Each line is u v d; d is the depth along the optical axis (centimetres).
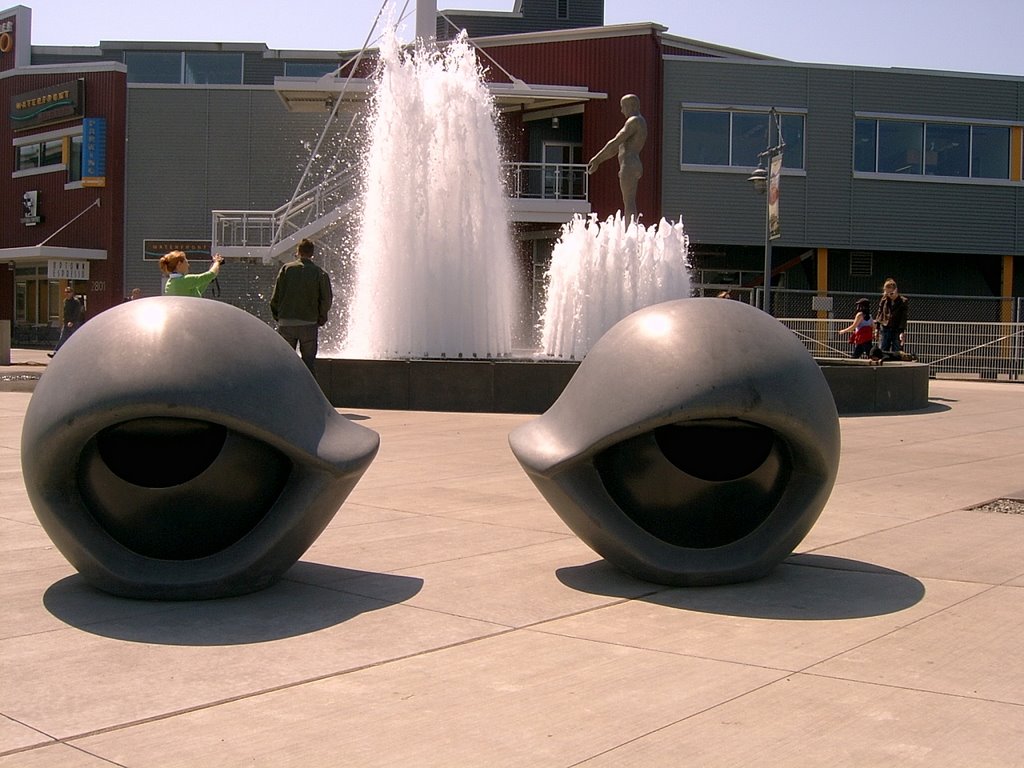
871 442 1157
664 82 3331
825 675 386
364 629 444
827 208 3444
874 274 3622
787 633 441
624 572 542
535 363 1366
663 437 499
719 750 316
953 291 3672
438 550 601
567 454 503
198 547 485
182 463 466
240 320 494
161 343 461
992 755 312
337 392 1398
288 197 3603
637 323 523
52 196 3806
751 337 500
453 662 401
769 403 481
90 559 473
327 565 562
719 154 3375
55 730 331
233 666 395
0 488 802
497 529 662
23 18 4041
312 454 471
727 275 3534
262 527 486
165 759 308
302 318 1323
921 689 371
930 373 2547
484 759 309
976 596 501
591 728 333
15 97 3897
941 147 3503
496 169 1686
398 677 384
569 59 3334
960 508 750
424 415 1323
